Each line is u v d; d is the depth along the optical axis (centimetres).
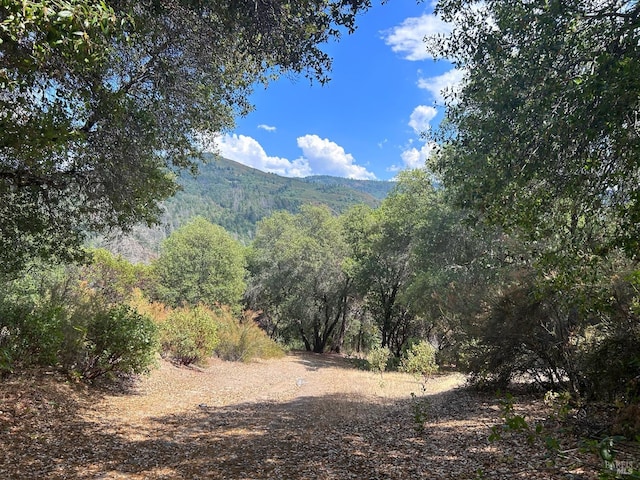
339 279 3444
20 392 732
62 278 1243
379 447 643
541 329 949
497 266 1234
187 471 520
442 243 1838
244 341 2048
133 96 752
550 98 474
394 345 3238
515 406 890
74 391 843
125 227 908
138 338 984
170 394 1062
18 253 818
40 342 814
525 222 536
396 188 2514
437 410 950
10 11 290
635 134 428
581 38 483
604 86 405
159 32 649
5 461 491
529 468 477
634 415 500
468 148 604
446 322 1403
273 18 578
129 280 1741
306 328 4016
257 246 4031
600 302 587
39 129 451
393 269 2741
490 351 1067
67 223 844
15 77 436
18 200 764
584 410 657
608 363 634
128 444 617
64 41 318
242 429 760
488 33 555
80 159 681
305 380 1603
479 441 642
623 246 462
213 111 883
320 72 645
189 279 3008
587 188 492
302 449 632
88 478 473
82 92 548
